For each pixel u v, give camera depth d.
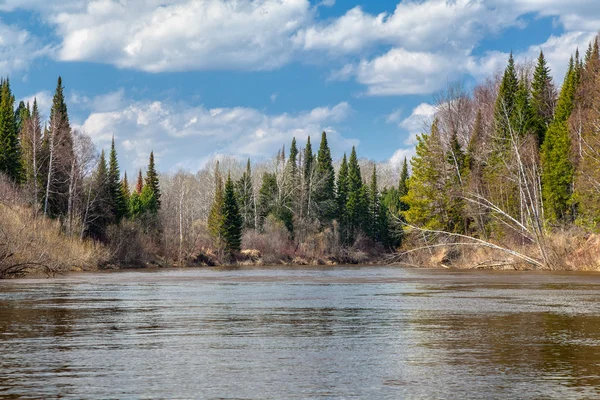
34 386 10.91
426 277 47.56
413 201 78.12
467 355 13.70
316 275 53.88
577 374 11.84
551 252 56.97
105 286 36.62
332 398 10.11
